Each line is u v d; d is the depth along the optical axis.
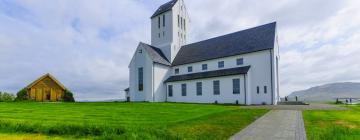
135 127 10.67
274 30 37.75
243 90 35.53
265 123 14.05
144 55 46.09
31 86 41.50
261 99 35.38
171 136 9.96
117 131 10.14
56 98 43.69
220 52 41.75
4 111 19.36
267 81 35.12
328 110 22.34
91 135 10.23
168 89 45.72
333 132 10.84
